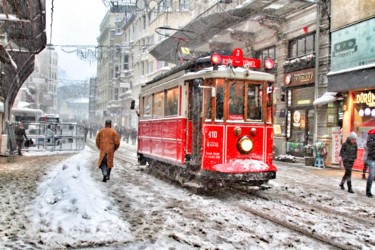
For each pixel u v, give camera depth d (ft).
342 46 55.16
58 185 29.63
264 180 31.99
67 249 17.49
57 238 18.76
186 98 34.30
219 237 20.26
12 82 69.72
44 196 27.35
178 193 32.91
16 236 19.13
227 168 30.50
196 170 33.58
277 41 75.77
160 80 41.86
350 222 24.68
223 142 31.32
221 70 31.45
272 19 72.08
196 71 34.30
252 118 32.53
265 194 33.71
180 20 130.52
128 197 30.55
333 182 42.78
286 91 73.31
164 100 39.93
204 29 80.02
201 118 32.37
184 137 34.30
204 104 31.76
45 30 54.03
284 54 74.23
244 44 87.35
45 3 47.09
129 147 104.78
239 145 31.63
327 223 24.13
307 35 68.90
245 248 18.57
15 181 36.27
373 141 34.24
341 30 55.42
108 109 237.04
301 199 32.12
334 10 57.06
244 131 32.01
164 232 20.86
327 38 62.39
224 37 85.56
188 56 87.92
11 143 69.92
